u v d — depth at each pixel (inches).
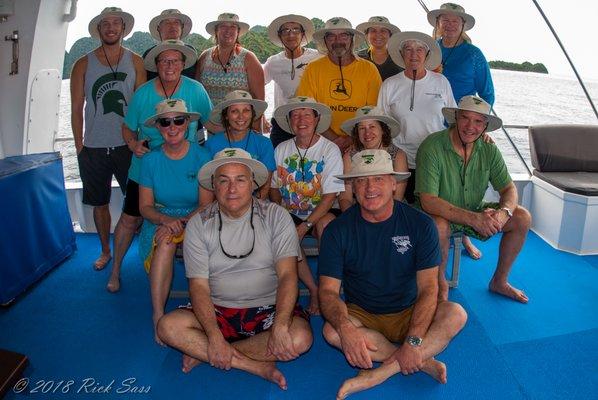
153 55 131.8
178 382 101.0
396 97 140.1
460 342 113.7
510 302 131.6
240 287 100.5
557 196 164.4
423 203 123.1
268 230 100.3
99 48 146.2
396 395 96.2
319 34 151.6
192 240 98.8
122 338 116.3
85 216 181.5
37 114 172.1
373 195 90.9
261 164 100.3
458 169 124.3
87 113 146.7
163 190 121.6
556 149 177.3
